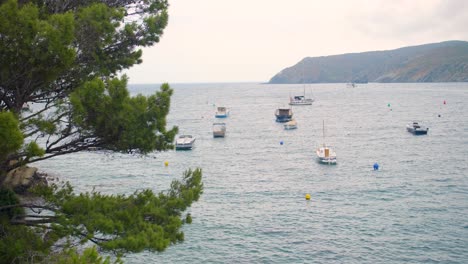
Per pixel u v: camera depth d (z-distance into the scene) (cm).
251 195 4250
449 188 4328
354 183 4669
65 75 1246
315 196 4172
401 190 4300
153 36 1430
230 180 4959
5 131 812
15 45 949
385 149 6925
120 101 1067
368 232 3112
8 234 1100
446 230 3100
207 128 10644
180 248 2861
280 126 10938
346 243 2923
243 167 5766
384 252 2753
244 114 14738
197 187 1338
